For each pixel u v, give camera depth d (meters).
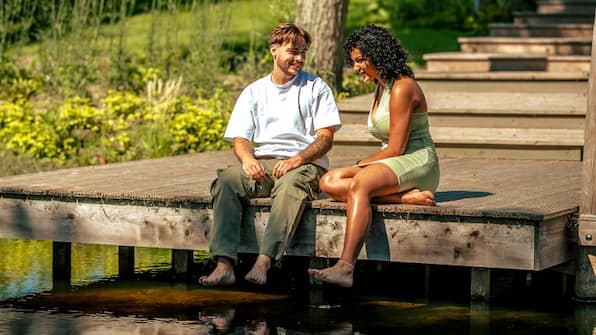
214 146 12.70
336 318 7.01
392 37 7.25
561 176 9.26
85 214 7.96
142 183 8.49
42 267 8.59
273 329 6.70
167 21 16.48
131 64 15.73
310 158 7.29
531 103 11.98
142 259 9.00
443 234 7.05
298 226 7.37
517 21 16.14
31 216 8.12
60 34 15.26
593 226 7.11
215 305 7.39
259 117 7.52
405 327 6.78
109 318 6.98
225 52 15.34
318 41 14.07
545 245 6.93
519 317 7.08
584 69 13.84
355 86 14.67
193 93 14.52
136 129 12.97
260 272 7.04
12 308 7.25
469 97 12.56
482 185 8.59
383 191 7.09
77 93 14.52
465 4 18.88
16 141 12.55
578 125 11.38
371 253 7.23
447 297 7.69
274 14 16.06
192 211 7.64
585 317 7.08
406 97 7.14
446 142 11.04
